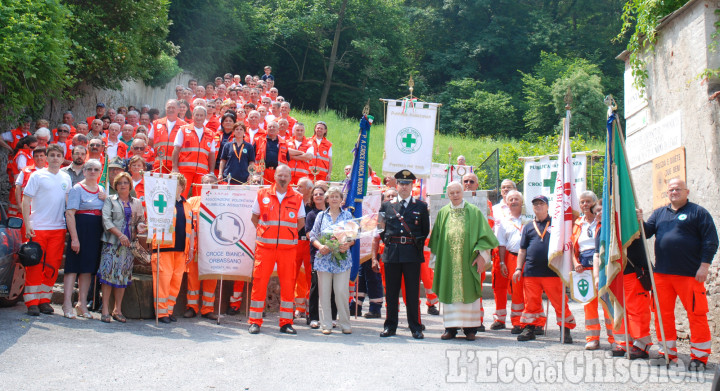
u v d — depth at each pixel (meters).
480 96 41.47
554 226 8.16
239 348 7.24
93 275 8.89
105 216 8.28
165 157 11.90
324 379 5.99
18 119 14.18
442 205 9.87
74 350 6.77
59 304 9.33
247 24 38.00
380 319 10.10
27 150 11.54
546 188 10.42
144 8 17.48
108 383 5.71
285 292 8.41
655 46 9.80
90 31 16.17
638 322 7.32
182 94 16.66
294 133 12.75
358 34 41.69
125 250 8.45
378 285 10.24
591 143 33.47
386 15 41.59
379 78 42.19
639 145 10.38
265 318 9.54
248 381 5.90
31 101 12.29
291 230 8.46
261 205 8.51
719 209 7.99
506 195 10.00
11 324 7.68
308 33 39.53
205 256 9.02
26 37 11.58
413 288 8.31
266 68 20.98
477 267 8.24
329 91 41.84
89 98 18.52
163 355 6.76
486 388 5.83
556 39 45.50
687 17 8.84
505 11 47.38
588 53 44.81
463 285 8.20
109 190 9.66
